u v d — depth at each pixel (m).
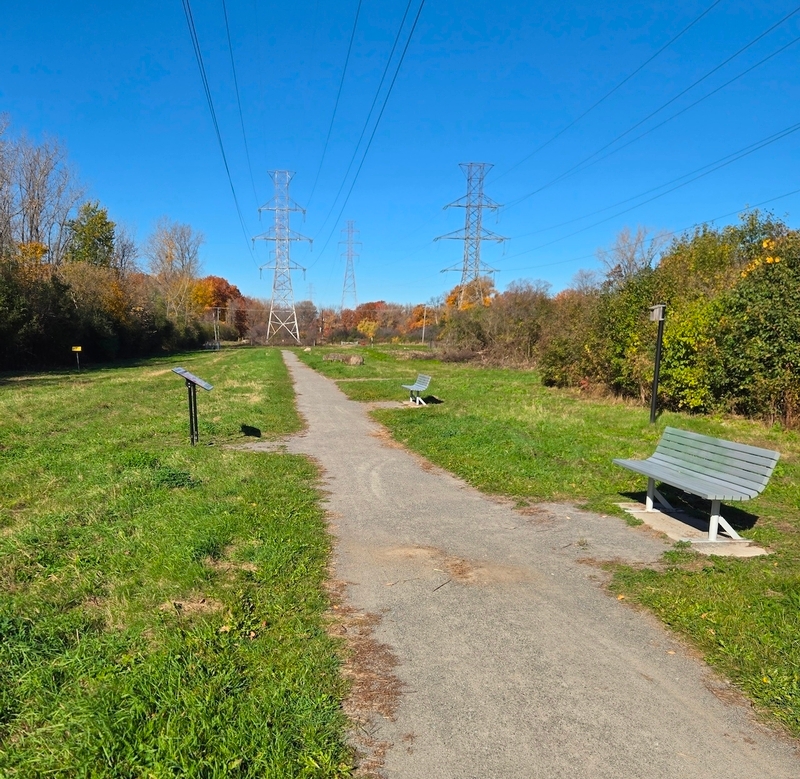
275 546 5.27
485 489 7.54
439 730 2.89
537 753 2.73
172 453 9.48
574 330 20.62
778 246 12.92
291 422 13.34
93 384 24.55
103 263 61.25
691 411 14.32
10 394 20.25
